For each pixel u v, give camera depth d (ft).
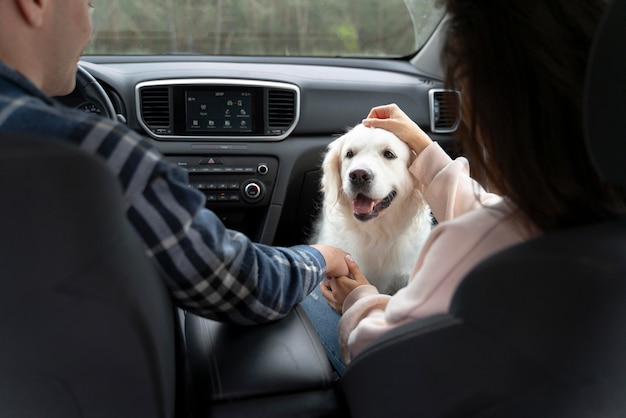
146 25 8.29
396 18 8.77
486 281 2.22
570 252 2.06
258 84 7.64
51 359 2.30
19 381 2.41
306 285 3.72
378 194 6.68
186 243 2.67
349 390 3.15
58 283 2.01
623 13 2.00
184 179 2.66
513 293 2.17
